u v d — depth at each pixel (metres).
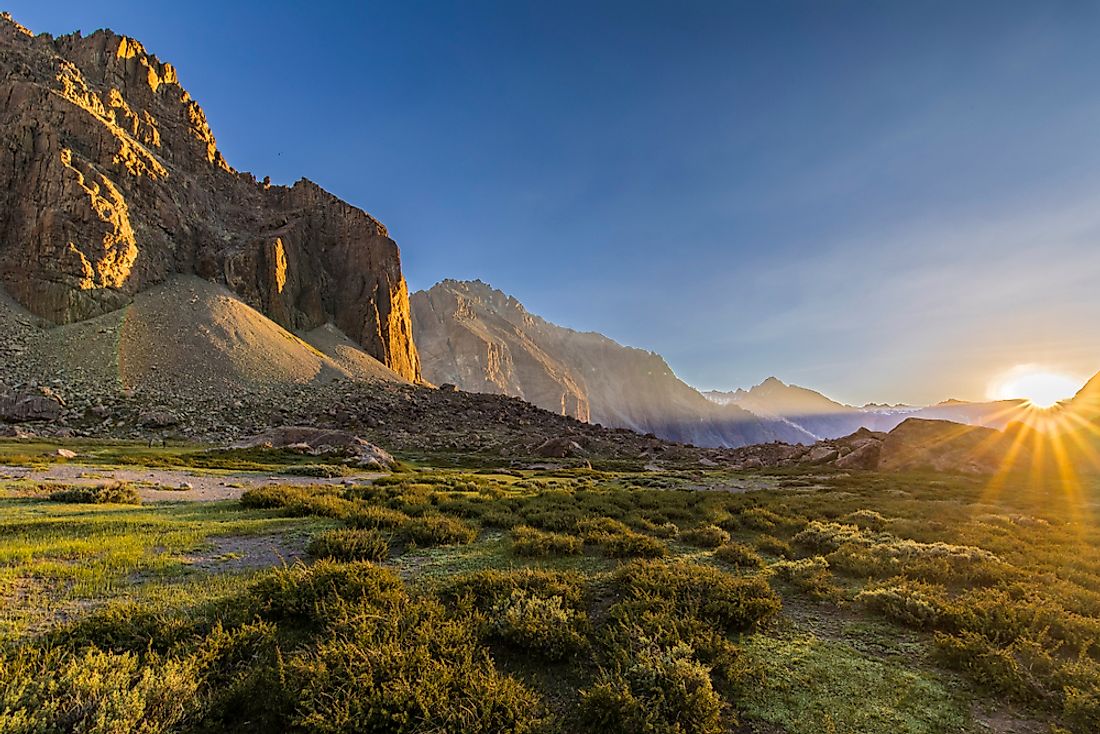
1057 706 5.91
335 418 87.56
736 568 11.70
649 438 109.31
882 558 12.16
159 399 81.50
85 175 109.06
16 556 9.59
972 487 35.94
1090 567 11.90
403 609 7.41
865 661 7.04
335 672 5.49
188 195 141.62
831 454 66.19
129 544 10.87
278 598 7.57
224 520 14.84
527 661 6.71
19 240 98.94
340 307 168.00
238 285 134.88
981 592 9.57
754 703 5.90
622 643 6.91
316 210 176.88
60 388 76.31
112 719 4.60
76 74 131.00
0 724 4.45
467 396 128.88
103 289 101.50
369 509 16.02
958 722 5.62
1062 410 65.56
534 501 21.25
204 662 5.79
